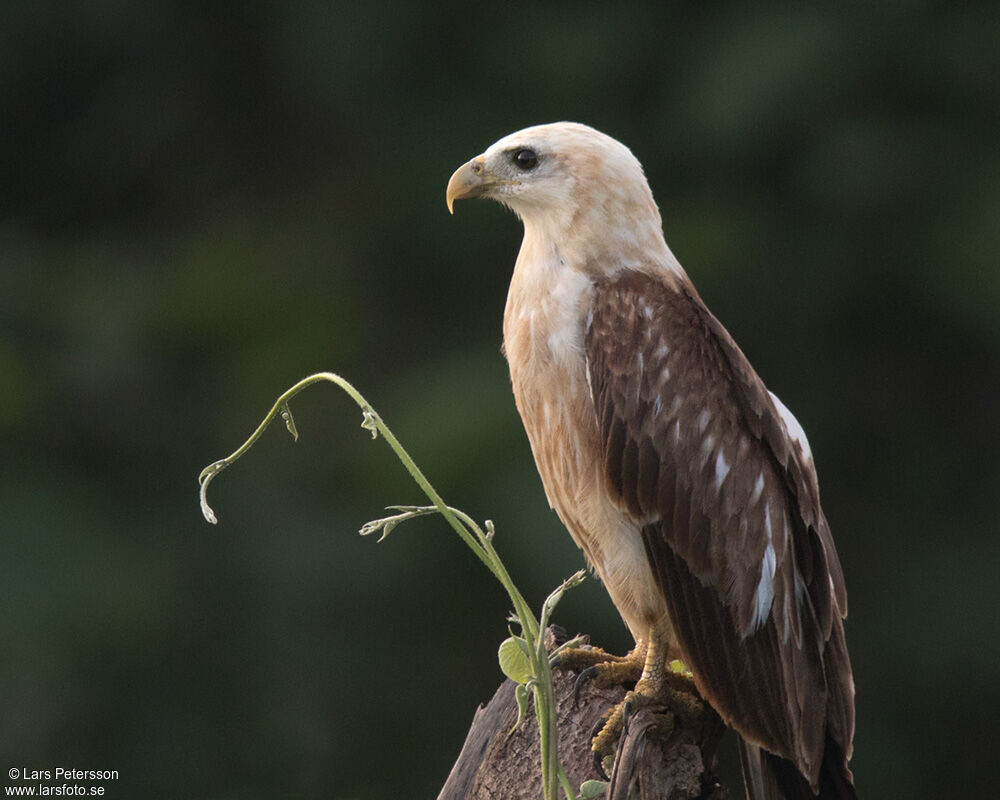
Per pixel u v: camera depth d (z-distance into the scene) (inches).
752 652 304.0
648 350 311.4
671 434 308.2
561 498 326.0
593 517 319.0
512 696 291.4
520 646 258.5
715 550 305.9
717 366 313.1
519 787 286.0
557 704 301.6
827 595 306.8
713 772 305.3
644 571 314.3
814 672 304.0
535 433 324.8
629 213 324.2
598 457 315.0
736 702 302.2
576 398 315.9
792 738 300.7
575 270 321.4
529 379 320.2
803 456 327.6
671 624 308.7
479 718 293.3
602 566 324.8
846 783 302.7
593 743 291.7
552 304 319.0
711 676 303.1
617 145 327.3
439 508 251.3
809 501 313.6
